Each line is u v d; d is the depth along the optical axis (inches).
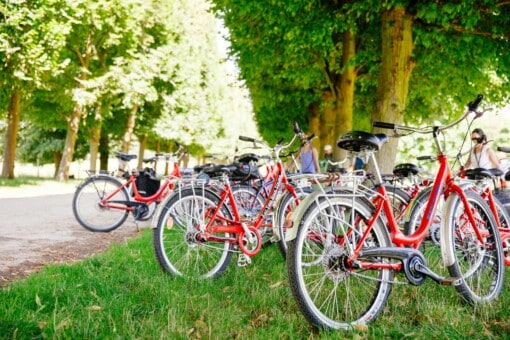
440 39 342.3
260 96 725.9
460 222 145.9
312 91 733.3
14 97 748.0
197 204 166.6
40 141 1348.4
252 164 212.1
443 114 700.7
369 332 116.4
